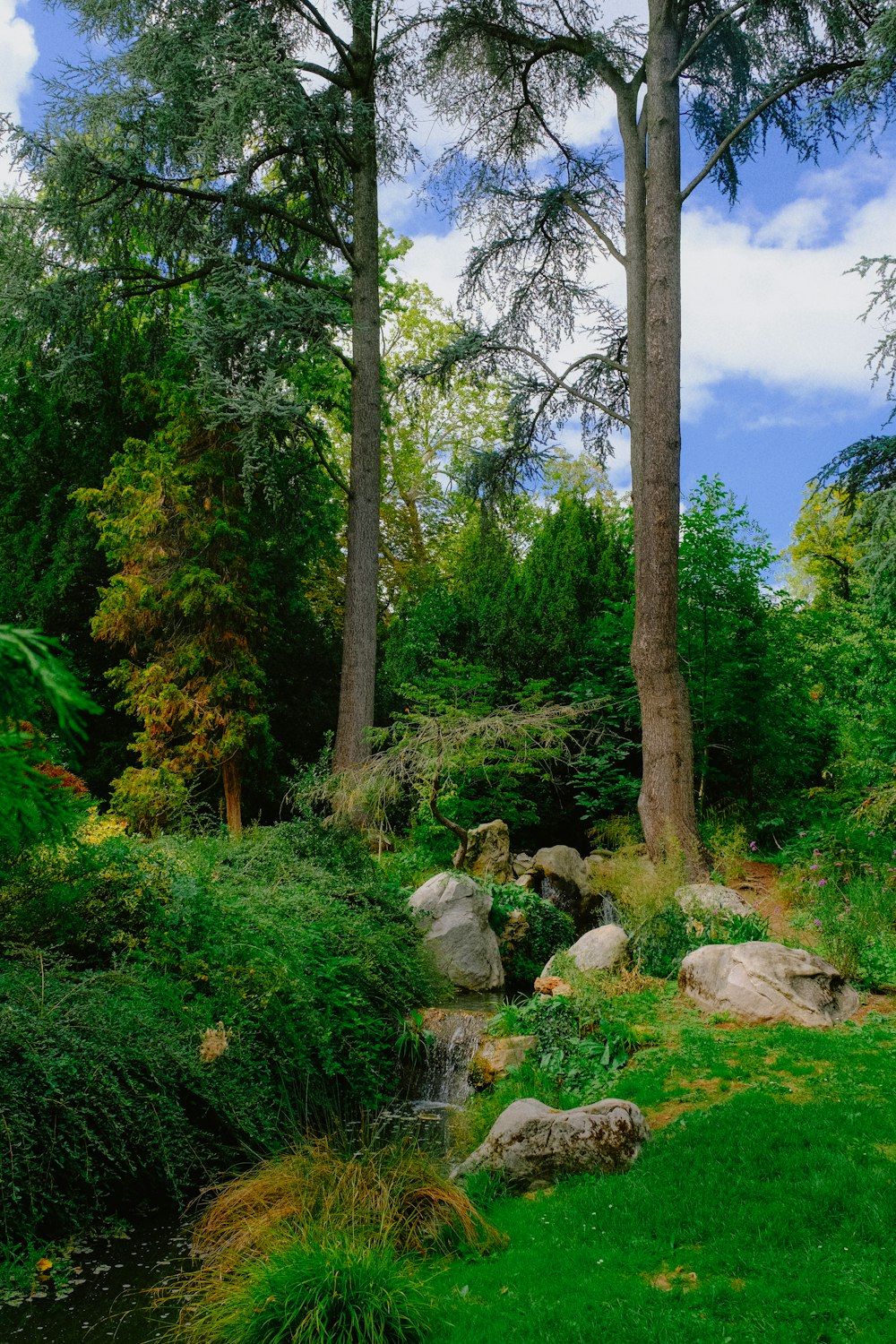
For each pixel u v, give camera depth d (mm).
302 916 9383
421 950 10852
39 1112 6047
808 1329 4055
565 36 18016
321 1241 4844
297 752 21578
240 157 16453
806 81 16344
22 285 16984
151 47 16891
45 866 7625
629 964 9953
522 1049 7988
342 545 28406
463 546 27547
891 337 11586
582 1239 5133
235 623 17469
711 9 17531
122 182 17297
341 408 20812
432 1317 4445
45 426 20219
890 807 12836
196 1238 5852
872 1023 7973
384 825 16344
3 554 19703
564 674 19766
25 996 6496
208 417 17484
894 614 11812
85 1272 5637
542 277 20344
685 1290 4484
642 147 16938
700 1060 7398
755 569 17625
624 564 21766
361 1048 8562
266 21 17734
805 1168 5461
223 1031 7270
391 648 22250
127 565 17203
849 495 13648
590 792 19594
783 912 11781
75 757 2482
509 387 19453
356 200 19062
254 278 17828
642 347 16594
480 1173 6016
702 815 16969
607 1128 6012
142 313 21812
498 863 15172
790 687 18031
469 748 14078
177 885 8398
